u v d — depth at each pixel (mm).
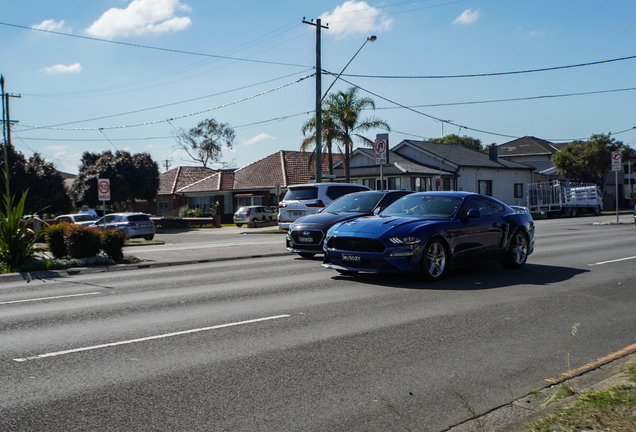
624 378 4473
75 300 8891
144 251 17453
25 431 3758
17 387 4621
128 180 43531
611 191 67938
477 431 3781
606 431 3523
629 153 58000
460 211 10500
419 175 42531
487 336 6145
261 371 4988
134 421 3918
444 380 4758
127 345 5902
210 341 6023
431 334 6227
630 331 6363
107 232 14812
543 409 3990
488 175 49406
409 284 9641
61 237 14828
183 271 12477
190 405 4207
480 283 9656
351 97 36312
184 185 58312
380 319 6980
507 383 4699
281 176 46469
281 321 6938
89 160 45188
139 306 8172
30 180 36094
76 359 5410
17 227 13656
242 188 48219
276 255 15734
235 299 8539
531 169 53375
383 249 9445
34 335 6445
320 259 14016
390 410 4125
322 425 3867
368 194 14031
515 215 11516
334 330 6441
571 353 5531
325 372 4953
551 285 9391
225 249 17125
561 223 31500
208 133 70750
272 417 3992
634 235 19953
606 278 10062
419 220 10062
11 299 9188
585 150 56500
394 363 5207
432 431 3791
